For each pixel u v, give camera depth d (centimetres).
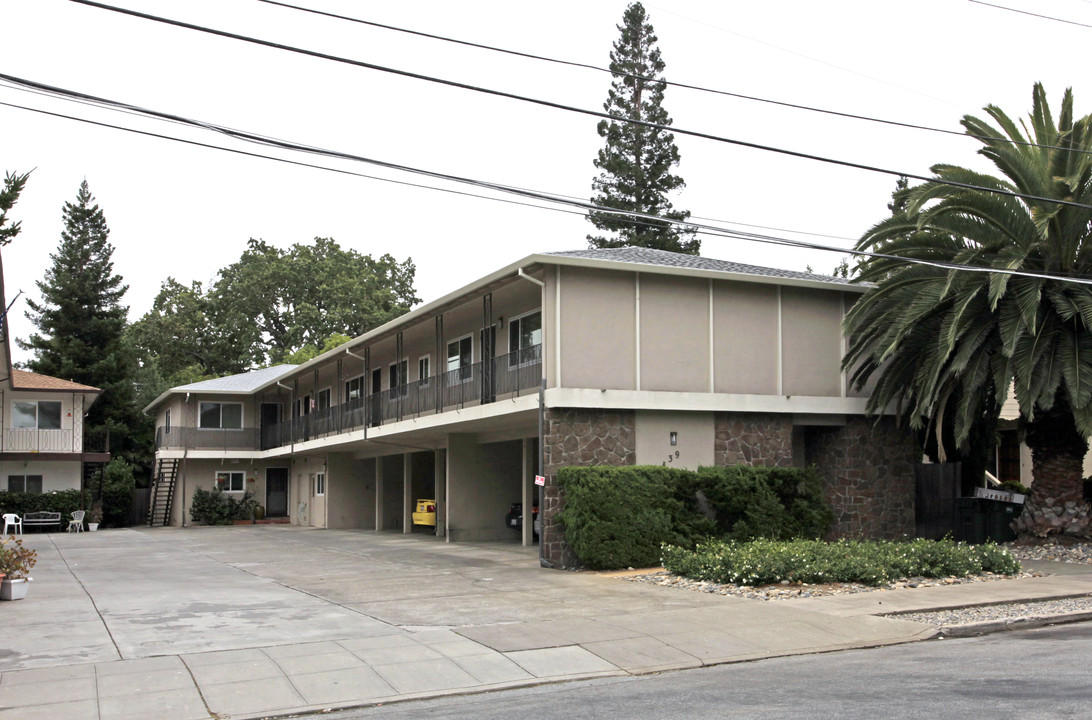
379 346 3052
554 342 1906
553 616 1270
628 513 1820
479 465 2569
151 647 1061
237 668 964
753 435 2112
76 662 984
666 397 1986
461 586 1591
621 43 4756
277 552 2378
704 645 1104
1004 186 1998
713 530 1909
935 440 2362
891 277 2086
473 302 2306
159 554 2358
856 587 1487
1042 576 1669
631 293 2000
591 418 1930
